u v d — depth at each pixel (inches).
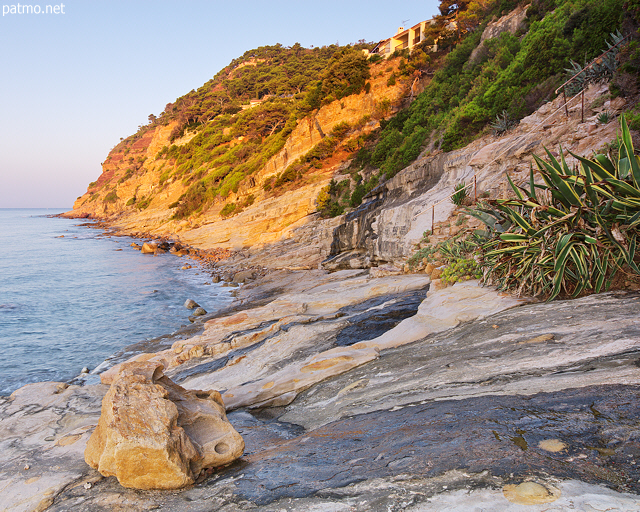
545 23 941.8
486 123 920.9
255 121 3253.0
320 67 5002.5
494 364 191.9
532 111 776.3
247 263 1393.9
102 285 1204.5
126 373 157.5
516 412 126.4
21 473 168.1
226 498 118.6
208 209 2618.1
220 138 3503.9
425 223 699.4
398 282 562.3
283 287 994.7
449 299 352.8
